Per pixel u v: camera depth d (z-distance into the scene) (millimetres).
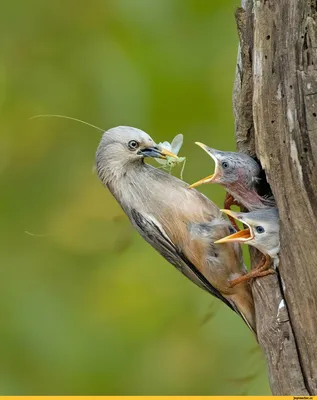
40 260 13953
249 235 9250
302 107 8742
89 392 13164
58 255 14023
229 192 9594
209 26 13602
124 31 13711
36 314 13398
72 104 13812
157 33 13602
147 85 13430
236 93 9641
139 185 10156
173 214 9984
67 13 13922
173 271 13977
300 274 9031
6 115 14039
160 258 14039
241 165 9414
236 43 13602
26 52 14000
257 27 8891
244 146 9711
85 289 13875
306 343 9133
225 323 13492
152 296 13859
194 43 13594
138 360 13430
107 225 13992
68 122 13883
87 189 14023
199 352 13469
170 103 13500
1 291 13625
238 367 13266
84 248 14047
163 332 13648
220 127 13562
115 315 13711
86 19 13906
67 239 14055
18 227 14055
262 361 12180
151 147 10164
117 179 10242
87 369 13219
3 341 13188
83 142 13992
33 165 14141
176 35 13617
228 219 10047
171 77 13469
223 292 9977
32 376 13086
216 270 9891
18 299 13516
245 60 9438
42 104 13953
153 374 13312
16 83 13992
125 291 13883
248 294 9867
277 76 8844
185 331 13641
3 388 12922
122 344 13477
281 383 9281
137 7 13641
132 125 13477
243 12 9438
